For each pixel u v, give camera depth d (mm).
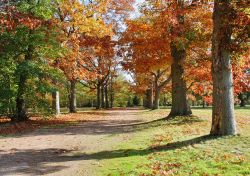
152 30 21547
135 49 23281
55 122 25359
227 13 13414
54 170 10508
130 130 19750
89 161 11602
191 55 23359
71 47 29500
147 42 22422
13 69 23250
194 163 10227
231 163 9945
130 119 28859
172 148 12734
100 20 29656
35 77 23484
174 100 23734
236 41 13656
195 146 12602
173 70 23734
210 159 10586
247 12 13594
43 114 25531
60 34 25000
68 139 16859
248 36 13375
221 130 13703
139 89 59531
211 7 18969
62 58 28594
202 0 18141
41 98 24922
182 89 23594
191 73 23188
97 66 48656
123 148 13711
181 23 20125
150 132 17969
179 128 18594
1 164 11375
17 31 22031
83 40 29391
